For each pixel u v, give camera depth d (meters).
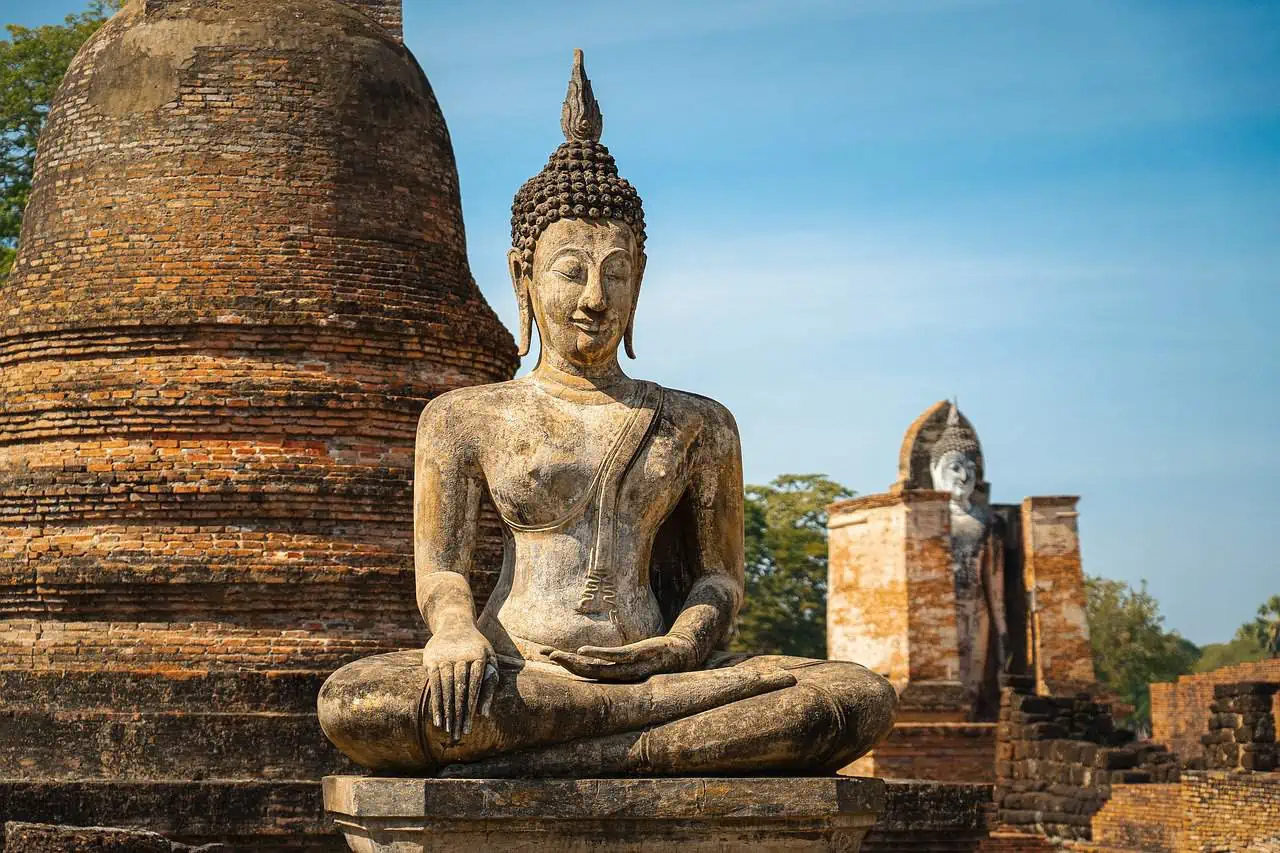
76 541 15.70
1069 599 37.38
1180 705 39.88
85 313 16.12
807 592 61.66
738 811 8.05
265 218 16.28
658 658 8.48
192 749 14.36
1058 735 32.12
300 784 13.92
